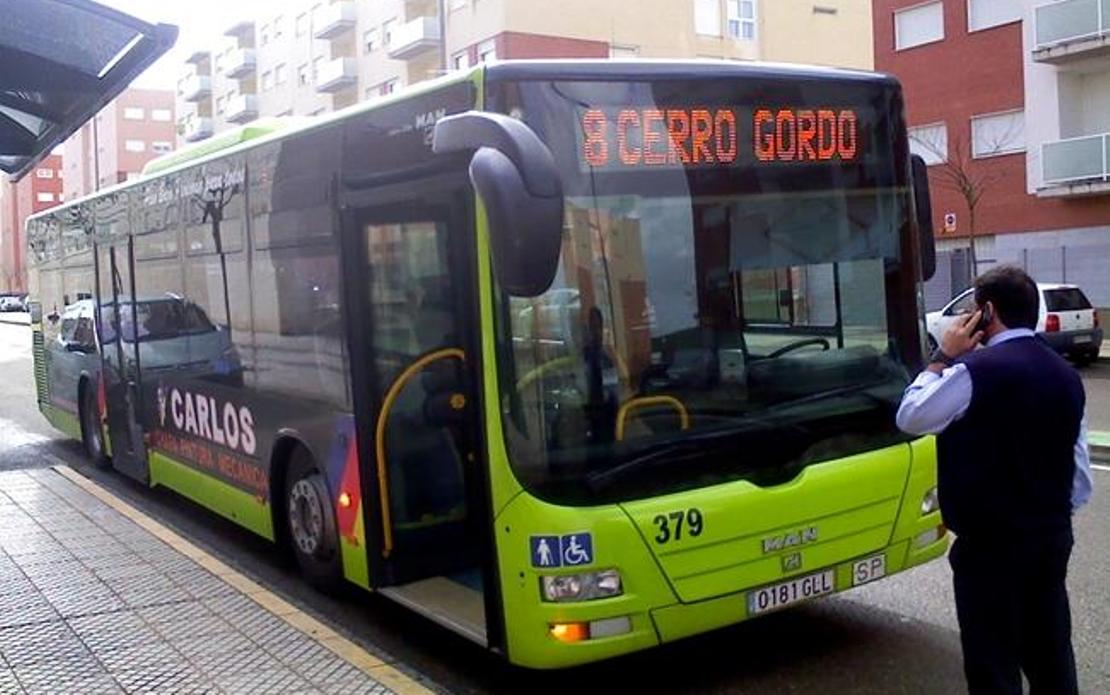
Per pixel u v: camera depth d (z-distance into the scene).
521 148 4.20
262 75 67.00
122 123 99.62
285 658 5.27
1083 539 7.76
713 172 5.11
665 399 4.88
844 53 48.09
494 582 4.82
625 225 4.89
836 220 5.44
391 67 52.03
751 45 45.66
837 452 5.27
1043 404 3.90
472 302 4.84
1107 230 26.52
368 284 5.94
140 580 6.64
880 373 5.49
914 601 6.49
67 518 8.39
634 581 4.65
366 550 5.93
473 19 43.50
